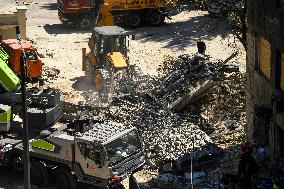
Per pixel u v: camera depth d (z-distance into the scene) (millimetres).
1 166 33719
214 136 36000
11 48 47906
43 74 50875
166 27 70688
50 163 30641
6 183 31797
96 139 28172
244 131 36438
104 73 44688
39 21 74750
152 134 34938
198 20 72812
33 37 65688
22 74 23109
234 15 45406
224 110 39344
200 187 29984
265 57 31016
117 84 43250
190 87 41094
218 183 30188
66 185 30109
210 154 32500
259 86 31922
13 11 58031
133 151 29109
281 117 28547
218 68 43312
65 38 65562
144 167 32469
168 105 39719
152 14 70812
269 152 30438
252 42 32688
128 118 37688
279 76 29250
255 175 28453
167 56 56906
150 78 45375
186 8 79375
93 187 30734
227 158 32812
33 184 31406
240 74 42781
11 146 31781
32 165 31062
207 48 59469
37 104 34281
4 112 33500
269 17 29594
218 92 40531
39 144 30422
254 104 33031
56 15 78375
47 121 33219
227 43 60500
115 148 28438
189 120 37938
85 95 45594
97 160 28188
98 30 47156
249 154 28594
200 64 42500
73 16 69312
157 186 30438
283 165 28812
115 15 70000
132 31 69188
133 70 45125
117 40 46531
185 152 32500
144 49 59969
